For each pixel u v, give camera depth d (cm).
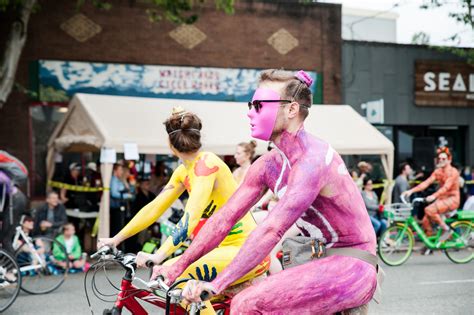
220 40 1389
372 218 1008
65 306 636
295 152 222
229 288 325
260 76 228
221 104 1145
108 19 1301
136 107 1034
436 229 1002
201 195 305
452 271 863
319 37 1469
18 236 714
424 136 1603
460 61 1588
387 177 1122
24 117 1242
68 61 1275
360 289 217
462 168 1498
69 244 852
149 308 455
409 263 948
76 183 1130
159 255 293
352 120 1188
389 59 1544
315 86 1470
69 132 1053
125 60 1316
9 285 630
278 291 212
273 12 1428
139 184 1055
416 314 584
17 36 1018
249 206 245
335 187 219
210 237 244
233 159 1129
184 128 313
